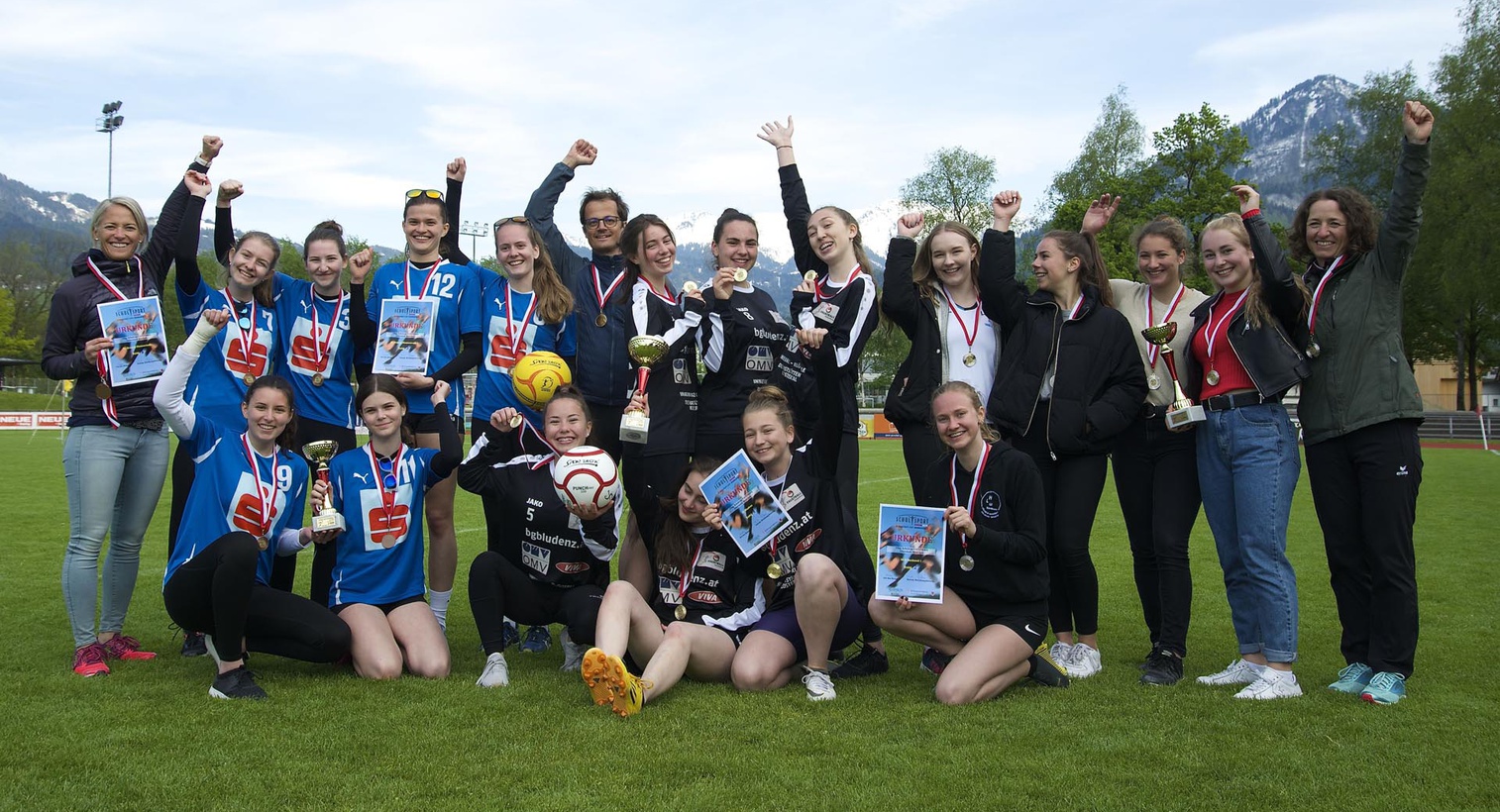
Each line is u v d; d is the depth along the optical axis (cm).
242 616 461
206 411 581
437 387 569
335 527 500
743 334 569
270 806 325
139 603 721
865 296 573
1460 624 654
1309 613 699
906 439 585
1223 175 3906
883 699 468
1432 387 6706
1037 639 484
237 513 502
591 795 336
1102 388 544
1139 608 735
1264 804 333
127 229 552
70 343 543
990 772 361
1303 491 1727
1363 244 491
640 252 573
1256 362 493
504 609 518
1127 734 409
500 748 385
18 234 8925
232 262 588
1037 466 553
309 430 621
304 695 462
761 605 502
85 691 467
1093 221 616
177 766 361
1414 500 480
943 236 570
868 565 560
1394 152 4416
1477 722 429
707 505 495
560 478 492
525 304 620
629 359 602
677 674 463
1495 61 3356
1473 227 3247
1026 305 562
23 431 4216
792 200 677
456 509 1385
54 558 913
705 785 346
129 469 547
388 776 352
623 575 558
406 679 496
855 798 335
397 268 636
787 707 448
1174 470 542
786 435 497
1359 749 391
